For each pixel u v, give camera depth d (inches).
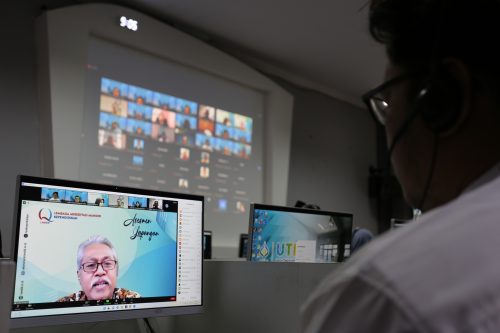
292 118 213.3
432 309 11.9
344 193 235.5
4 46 133.3
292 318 45.4
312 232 68.0
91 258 39.4
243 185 185.6
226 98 183.5
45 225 37.1
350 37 176.2
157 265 43.7
